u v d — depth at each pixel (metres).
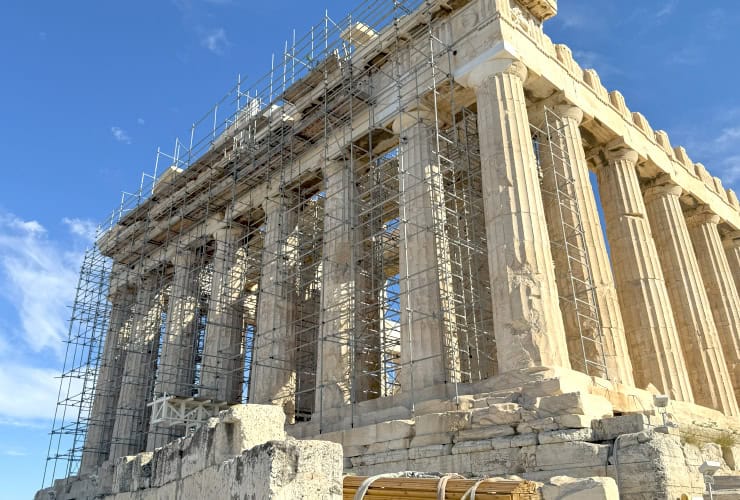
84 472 31.47
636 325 21.77
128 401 31.06
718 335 27.09
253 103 29.03
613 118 23.77
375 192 25.77
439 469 13.80
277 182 26.75
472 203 21.11
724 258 28.77
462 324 19.00
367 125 22.97
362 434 15.88
